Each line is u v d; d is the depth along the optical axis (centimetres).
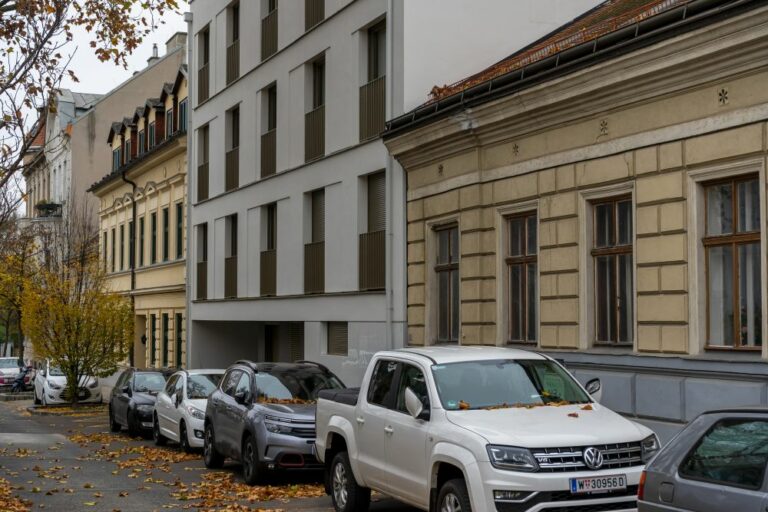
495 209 1652
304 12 2423
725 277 1207
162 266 3866
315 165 2355
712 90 1197
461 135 1692
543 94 1456
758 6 1070
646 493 677
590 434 851
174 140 3550
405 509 1197
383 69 2111
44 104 1467
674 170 1260
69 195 5244
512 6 2036
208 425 1705
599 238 1434
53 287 3641
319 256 2336
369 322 2083
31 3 1412
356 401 1119
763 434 611
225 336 3388
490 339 1666
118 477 1603
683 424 1227
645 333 1305
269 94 2748
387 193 1989
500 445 831
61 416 3378
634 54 1262
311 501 1295
